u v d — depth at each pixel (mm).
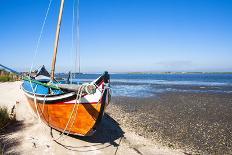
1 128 8148
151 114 14328
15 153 6727
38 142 7621
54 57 11289
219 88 35000
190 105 18016
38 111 9156
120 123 11586
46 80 13445
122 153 7559
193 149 8656
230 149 8805
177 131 10734
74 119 7656
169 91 30125
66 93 7480
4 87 20766
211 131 10883
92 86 6883
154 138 9562
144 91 30391
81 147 7691
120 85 44219
